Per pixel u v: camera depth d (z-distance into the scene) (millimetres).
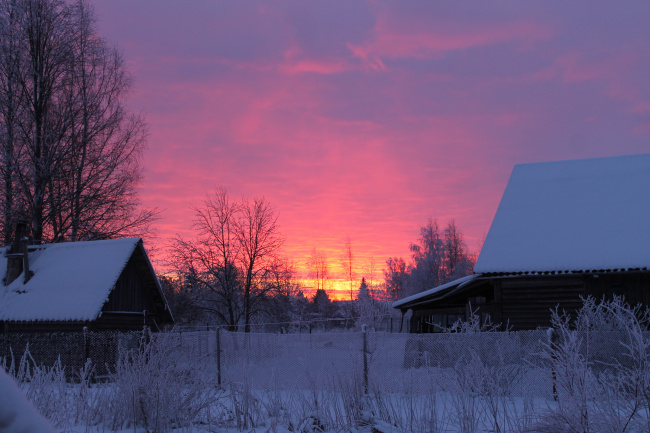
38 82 28234
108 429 8398
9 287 23031
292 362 16016
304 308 48594
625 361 9852
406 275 73625
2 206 26781
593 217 20547
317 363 14797
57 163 27984
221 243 34562
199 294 35875
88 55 29891
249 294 35094
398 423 7926
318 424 8578
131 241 22672
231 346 17672
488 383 7551
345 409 8695
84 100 28859
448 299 22266
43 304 21328
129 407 8570
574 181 23219
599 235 19391
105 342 18047
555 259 18688
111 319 21688
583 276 18297
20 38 27625
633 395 6461
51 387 8594
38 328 21234
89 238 30141
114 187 30141
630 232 19172
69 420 8656
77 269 22484
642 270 17406
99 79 30375
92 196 29500
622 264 17719
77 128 29328
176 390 8711
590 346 10094
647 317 16844
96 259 22578
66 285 21828
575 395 6141
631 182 22219
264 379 12586
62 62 28453
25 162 26844
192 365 9453
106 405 8820
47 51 28312
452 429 7469
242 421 9094
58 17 28594
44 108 28234
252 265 34812
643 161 23422
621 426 5957
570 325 17656
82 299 20781
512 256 19312
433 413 7422
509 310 18906
